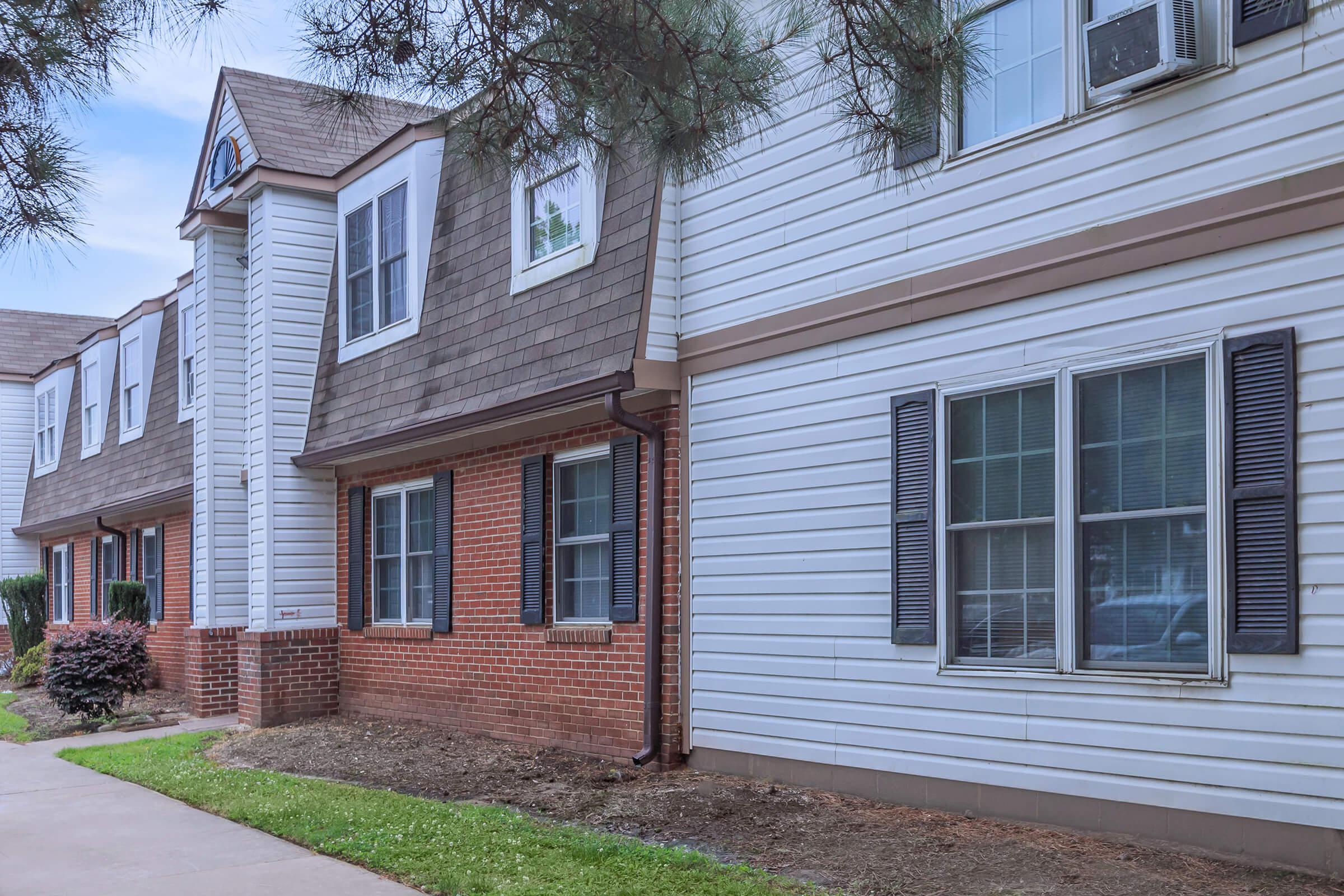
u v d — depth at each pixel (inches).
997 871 235.1
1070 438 262.4
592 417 406.0
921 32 219.5
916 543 295.7
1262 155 230.8
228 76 631.8
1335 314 218.7
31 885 261.7
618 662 388.2
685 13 233.9
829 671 319.9
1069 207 265.7
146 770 422.3
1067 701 259.1
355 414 534.0
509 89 245.9
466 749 434.6
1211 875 220.7
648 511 374.0
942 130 294.5
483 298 461.4
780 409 339.6
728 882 237.3
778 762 334.3
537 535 428.8
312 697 560.1
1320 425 219.5
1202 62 242.2
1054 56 272.5
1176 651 242.7
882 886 232.7
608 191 401.4
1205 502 237.9
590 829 298.8
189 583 718.5
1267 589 225.5
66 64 226.2
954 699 285.1
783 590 335.0
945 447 291.0
